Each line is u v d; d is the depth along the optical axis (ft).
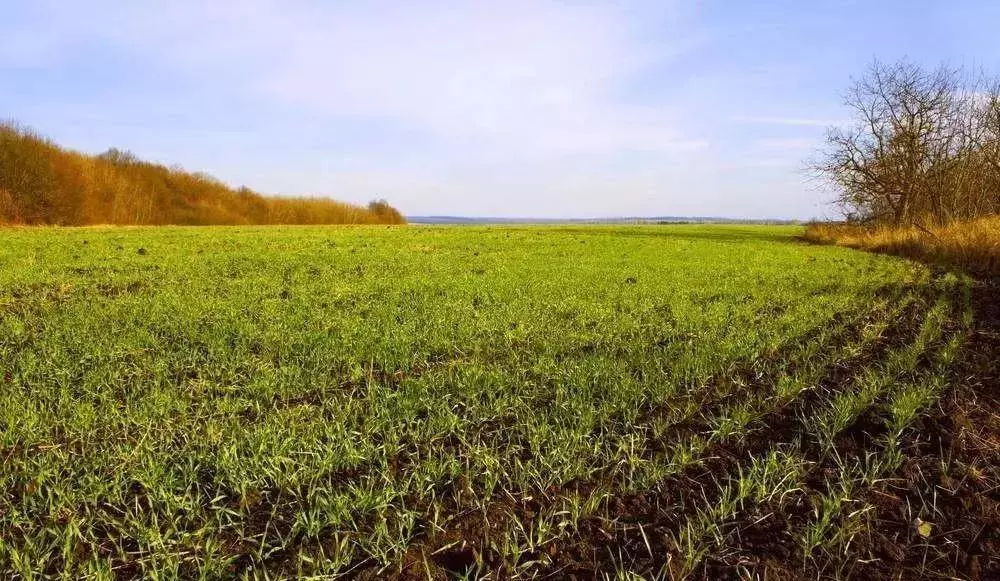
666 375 17.69
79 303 29.32
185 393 16.01
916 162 87.92
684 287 36.88
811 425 14.46
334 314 27.32
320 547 9.42
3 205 131.13
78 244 67.46
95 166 173.06
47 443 12.91
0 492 10.94
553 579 9.37
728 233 144.25
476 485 11.91
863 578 9.37
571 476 11.94
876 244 80.02
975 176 82.12
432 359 20.39
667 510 11.18
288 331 23.31
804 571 9.53
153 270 43.88
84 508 10.67
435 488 11.77
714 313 27.30
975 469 12.21
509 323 25.41
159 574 9.05
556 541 10.28
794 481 11.87
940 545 10.07
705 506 11.23
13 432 13.25
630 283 38.99
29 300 30.48
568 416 14.76
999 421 14.34
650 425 14.65
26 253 54.75
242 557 9.74
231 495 11.37
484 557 9.84
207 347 21.15
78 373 17.85
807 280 40.68
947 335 22.53
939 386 16.21
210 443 12.99
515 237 100.94
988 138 78.64
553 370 18.51
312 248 68.03
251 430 13.78
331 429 13.51
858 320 25.96
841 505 11.10
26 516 10.04
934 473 12.17
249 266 47.52
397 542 9.86
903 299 30.76
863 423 14.43
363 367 19.24
